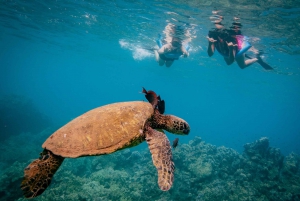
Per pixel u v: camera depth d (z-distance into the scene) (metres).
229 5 12.46
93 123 3.55
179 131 4.21
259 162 15.59
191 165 14.65
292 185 14.73
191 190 12.78
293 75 29.30
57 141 3.38
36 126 30.77
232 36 16.28
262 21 13.91
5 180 10.57
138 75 84.69
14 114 27.81
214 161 15.88
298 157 22.77
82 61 64.31
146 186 12.24
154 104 4.45
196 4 13.30
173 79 69.06
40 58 70.69
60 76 175.12
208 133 71.94
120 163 16.84
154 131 3.71
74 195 9.65
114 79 132.38
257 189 13.34
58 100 101.00
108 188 12.45
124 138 3.37
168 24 18.38
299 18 12.74
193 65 36.91
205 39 20.47
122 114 3.76
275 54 21.12
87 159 17.69
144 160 17.09
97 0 16.23
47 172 3.22
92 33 27.66
